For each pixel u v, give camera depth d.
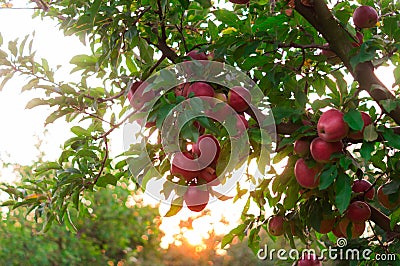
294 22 2.18
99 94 2.39
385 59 1.98
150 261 7.32
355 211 2.12
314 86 2.33
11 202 2.49
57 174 2.46
